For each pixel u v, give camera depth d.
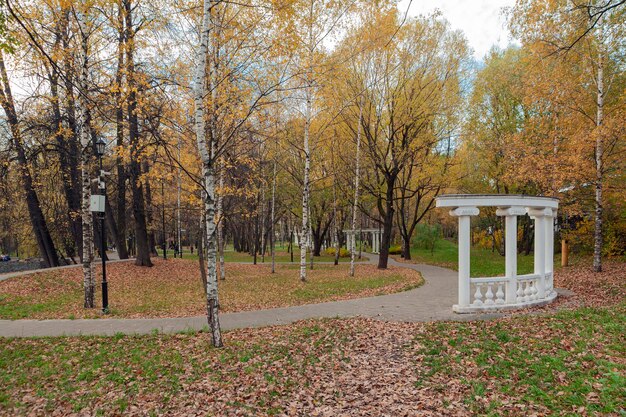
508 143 19.28
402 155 21.38
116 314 11.23
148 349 7.74
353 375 6.16
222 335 8.84
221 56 10.62
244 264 29.16
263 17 9.62
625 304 9.79
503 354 6.61
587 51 15.41
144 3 10.77
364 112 20.86
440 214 42.00
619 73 16.64
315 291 15.35
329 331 8.69
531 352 6.60
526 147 17.55
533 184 24.89
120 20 10.68
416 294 13.89
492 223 33.25
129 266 20.30
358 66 18.80
